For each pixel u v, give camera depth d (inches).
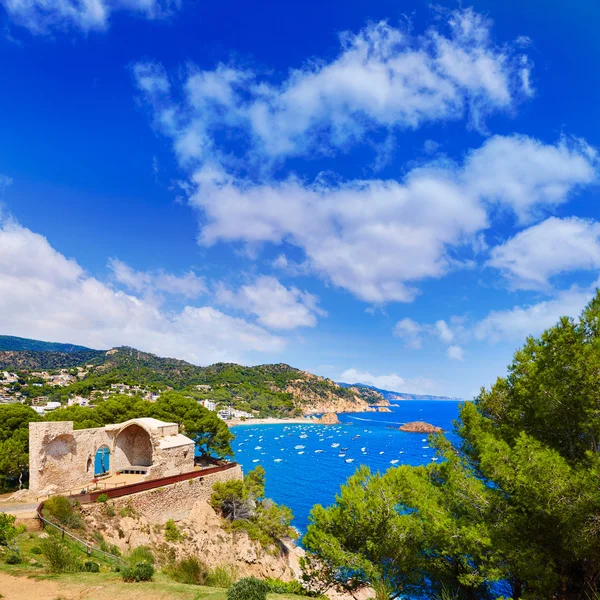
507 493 809.5
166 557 1491.1
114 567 1012.5
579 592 786.8
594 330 809.5
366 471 1095.6
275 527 2106.3
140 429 2196.1
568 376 766.5
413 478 998.4
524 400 916.6
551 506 681.6
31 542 1031.6
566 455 831.7
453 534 811.4
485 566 769.6
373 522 939.3
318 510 1052.5
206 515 1956.2
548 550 757.9
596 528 640.4
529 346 967.0
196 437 2664.9
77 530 1250.6
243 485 2164.1
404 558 930.7
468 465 988.6
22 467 1824.6
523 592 770.8
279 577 1879.9
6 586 754.2
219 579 1226.0
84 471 1750.7
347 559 919.0
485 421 1000.9
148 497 1672.0
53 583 795.4
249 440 7716.5
